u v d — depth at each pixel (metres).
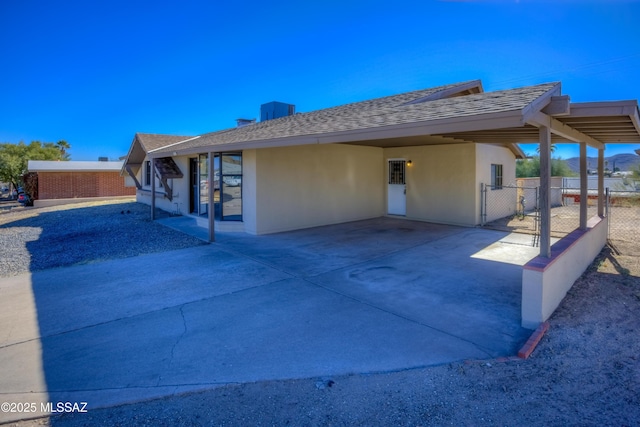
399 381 3.14
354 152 13.00
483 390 2.97
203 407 2.83
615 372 3.21
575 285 5.69
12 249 9.38
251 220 10.59
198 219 12.25
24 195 26.81
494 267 6.89
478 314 4.63
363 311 4.77
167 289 5.82
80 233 11.46
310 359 3.54
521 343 3.83
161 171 14.52
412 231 10.95
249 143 8.46
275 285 5.92
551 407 2.73
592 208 16.48
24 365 3.51
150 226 12.25
